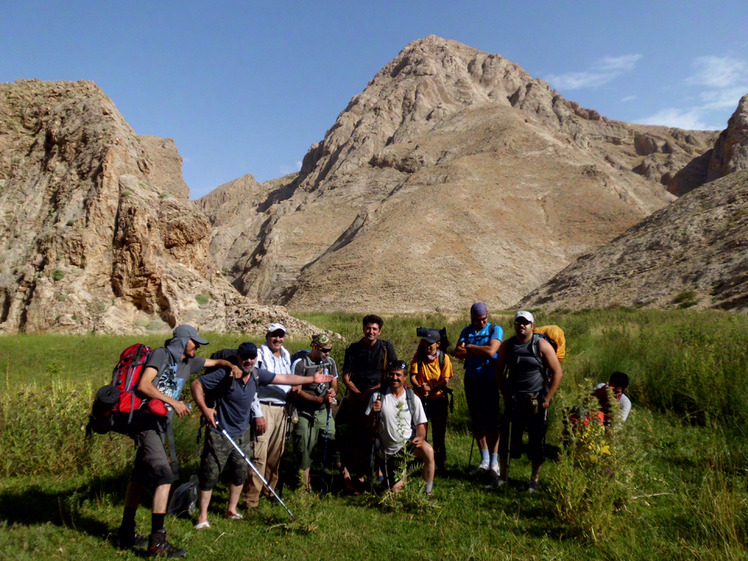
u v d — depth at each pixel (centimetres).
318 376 589
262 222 14700
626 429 604
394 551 467
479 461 749
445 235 9456
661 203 13225
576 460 559
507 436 630
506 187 11450
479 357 695
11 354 1539
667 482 597
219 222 18925
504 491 618
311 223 12456
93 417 448
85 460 628
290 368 621
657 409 923
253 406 576
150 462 449
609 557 451
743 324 1284
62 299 2473
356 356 668
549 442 766
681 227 6006
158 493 450
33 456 611
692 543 464
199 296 2802
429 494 593
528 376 621
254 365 550
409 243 9119
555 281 7056
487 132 13925
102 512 527
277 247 11700
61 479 600
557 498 536
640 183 15038
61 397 712
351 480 655
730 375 852
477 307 710
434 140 14500
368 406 627
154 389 457
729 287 4153
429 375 695
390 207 10675
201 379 526
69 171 2833
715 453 645
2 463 603
